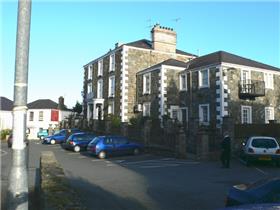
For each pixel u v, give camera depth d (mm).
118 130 33062
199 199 10406
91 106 46031
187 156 23172
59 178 7500
